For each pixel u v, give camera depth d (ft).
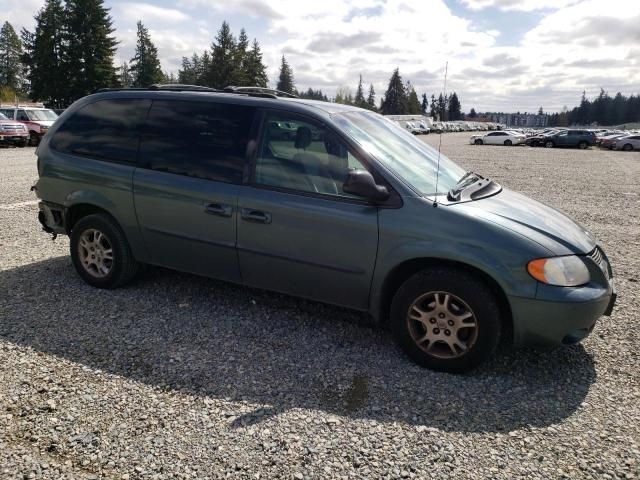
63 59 189.57
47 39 186.70
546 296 10.35
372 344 12.68
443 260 11.27
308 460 8.38
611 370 11.73
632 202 36.88
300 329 13.39
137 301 14.84
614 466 8.45
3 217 25.52
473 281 10.81
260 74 262.26
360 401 10.19
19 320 13.34
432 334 11.37
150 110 14.57
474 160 80.94
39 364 11.13
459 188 12.41
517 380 11.18
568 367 11.81
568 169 65.51
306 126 12.60
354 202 11.77
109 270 15.37
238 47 248.52
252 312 14.34
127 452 8.43
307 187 12.28
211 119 13.65
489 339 10.84
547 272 10.42
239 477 7.95
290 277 12.75
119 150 14.82
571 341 10.78
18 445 8.48
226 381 10.75
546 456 8.67
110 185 14.73
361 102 350.43
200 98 14.01
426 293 11.26
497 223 10.90
